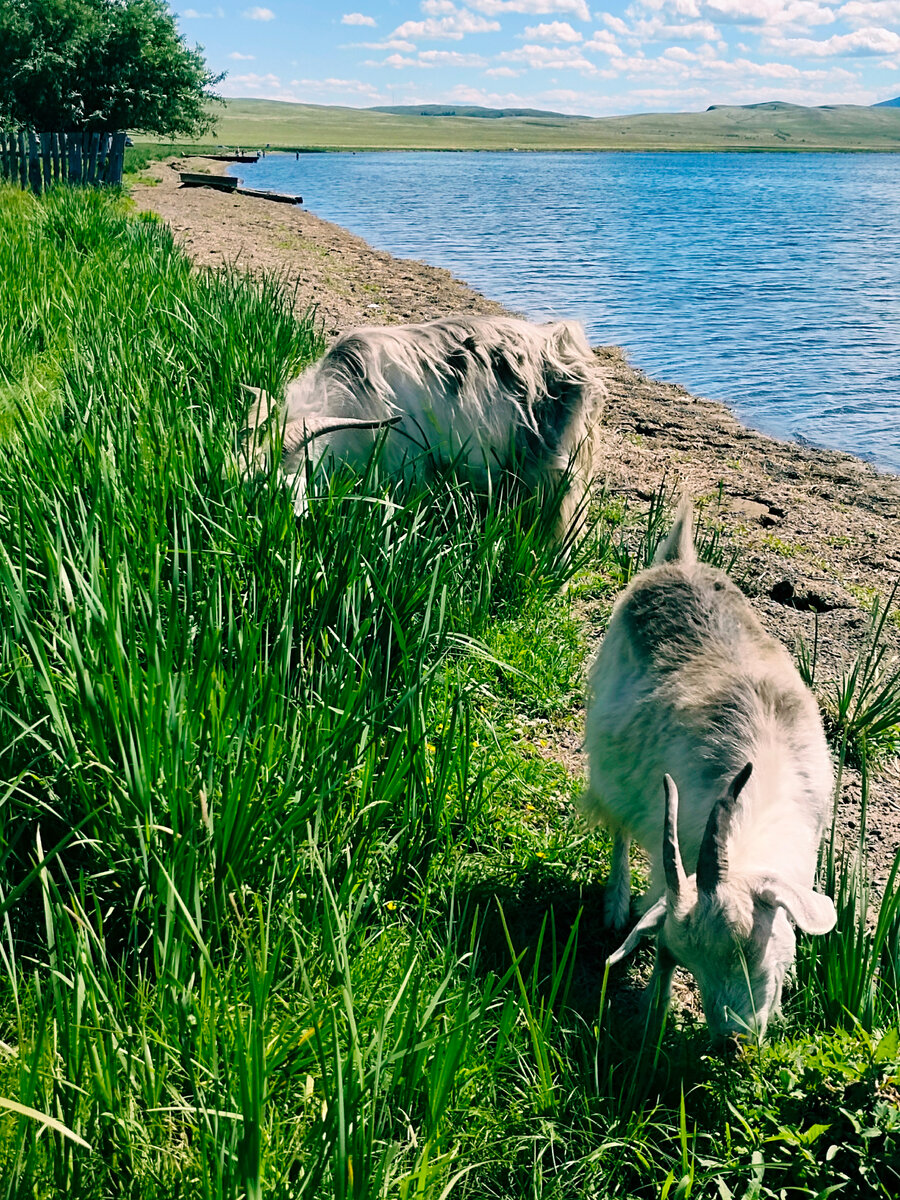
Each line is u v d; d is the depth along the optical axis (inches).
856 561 295.4
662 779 139.8
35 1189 91.0
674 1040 126.5
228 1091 97.6
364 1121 92.6
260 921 117.5
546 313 660.7
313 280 673.6
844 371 547.8
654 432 421.4
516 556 231.1
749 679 141.9
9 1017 109.7
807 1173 106.4
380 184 2106.3
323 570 173.6
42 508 165.3
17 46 950.4
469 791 163.9
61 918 110.1
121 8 1020.5
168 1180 96.5
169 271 429.7
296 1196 91.7
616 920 152.9
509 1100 116.3
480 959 139.4
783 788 130.0
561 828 170.9
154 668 131.3
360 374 229.5
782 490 355.9
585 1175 110.2
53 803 130.6
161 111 1046.4
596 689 164.4
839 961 129.9
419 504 218.1
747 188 2297.0
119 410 219.9
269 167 2667.3
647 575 165.2
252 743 135.9
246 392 253.8
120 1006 107.0
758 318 688.4
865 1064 111.8
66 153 935.7
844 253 1055.6
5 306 354.3
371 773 145.2
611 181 2468.0
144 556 168.1
